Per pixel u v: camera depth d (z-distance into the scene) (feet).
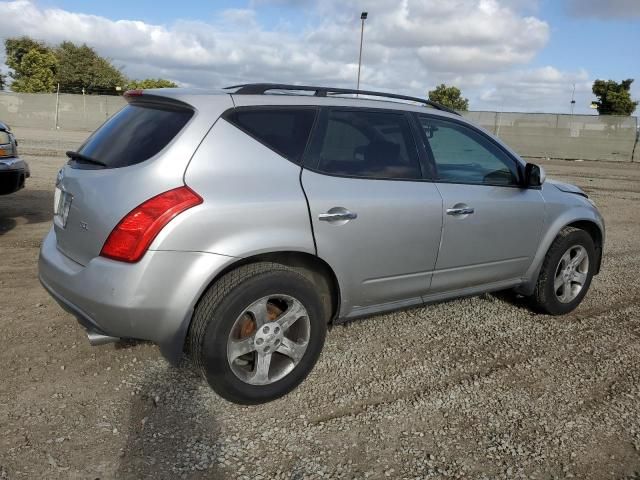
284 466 9.13
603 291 18.80
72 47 194.29
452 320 15.62
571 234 15.81
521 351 13.76
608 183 52.49
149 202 9.73
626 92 133.80
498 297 17.67
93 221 10.20
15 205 29.04
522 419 10.74
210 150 10.34
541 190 15.51
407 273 12.78
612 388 12.04
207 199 9.96
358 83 106.63
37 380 11.45
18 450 9.22
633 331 15.28
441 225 13.01
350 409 10.89
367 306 12.60
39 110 107.76
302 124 11.57
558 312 16.12
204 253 9.91
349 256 11.66
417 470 9.15
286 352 11.01
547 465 9.39
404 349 13.64
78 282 10.16
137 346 13.10
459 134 14.12
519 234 14.74
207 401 10.96
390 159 12.62
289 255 11.16
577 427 10.52
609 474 9.21
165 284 9.72
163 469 8.93
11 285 16.94
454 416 10.78
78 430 9.85
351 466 9.20
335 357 13.08
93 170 10.84
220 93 11.17
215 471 8.95
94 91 194.39
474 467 9.27
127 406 10.68
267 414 10.63
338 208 11.34
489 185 14.26
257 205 10.37
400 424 10.44
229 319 10.09
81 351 12.78
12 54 182.09
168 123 10.66
